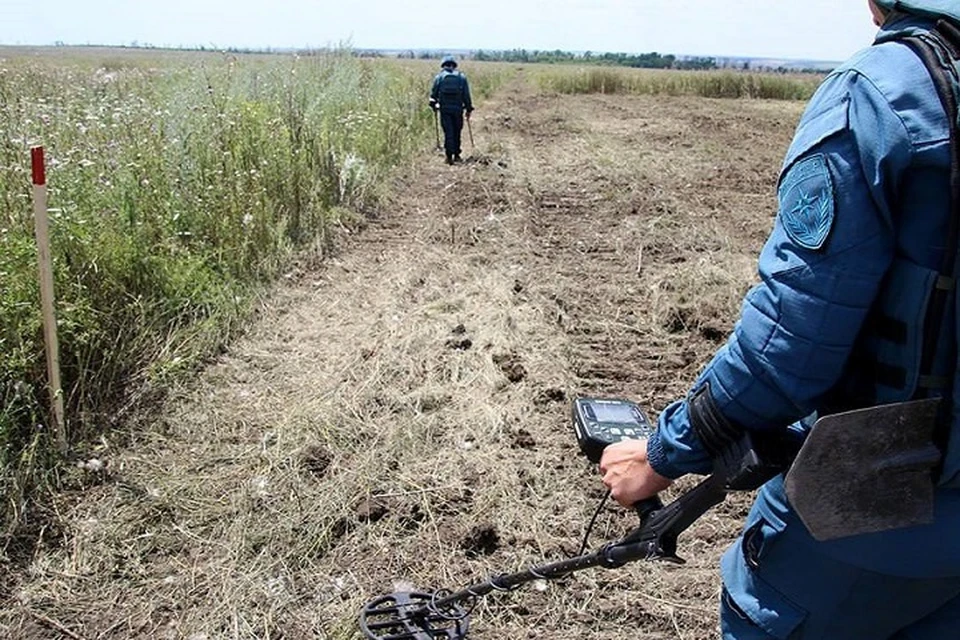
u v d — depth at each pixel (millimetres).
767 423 1489
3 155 5492
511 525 3645
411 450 4160
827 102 1422
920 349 1396
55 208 4855
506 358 5203
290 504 3719
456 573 3363
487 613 3139
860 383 1494
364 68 16188
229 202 6684
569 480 3996
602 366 5352
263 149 7832
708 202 10164
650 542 1750
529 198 9852
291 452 4086
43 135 6211
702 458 1569
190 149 7164
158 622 3121
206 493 3814
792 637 1644
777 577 1645
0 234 4672
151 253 5438
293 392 4730
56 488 3789
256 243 6570
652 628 3100
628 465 1708
